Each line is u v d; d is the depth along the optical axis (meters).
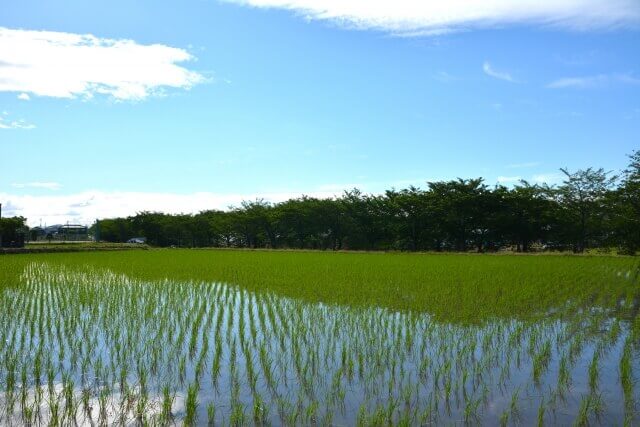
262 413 6.04
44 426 5.73
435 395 6.62
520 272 20.80
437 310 12.16
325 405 6.36
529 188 45.38
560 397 6.61
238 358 8.42
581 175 41.22
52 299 14.23
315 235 58.91
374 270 22.02
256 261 29.58
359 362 8.08
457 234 48.09
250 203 65.38
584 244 44.25
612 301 13.59
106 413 6.09
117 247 55.88
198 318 11.35
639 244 36.34
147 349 8.91
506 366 7.82
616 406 6.30
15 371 7.71
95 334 10.02
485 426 5.71
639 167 36.06
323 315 11.75
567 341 9.45
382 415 5.71
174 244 75.69
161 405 6.36
